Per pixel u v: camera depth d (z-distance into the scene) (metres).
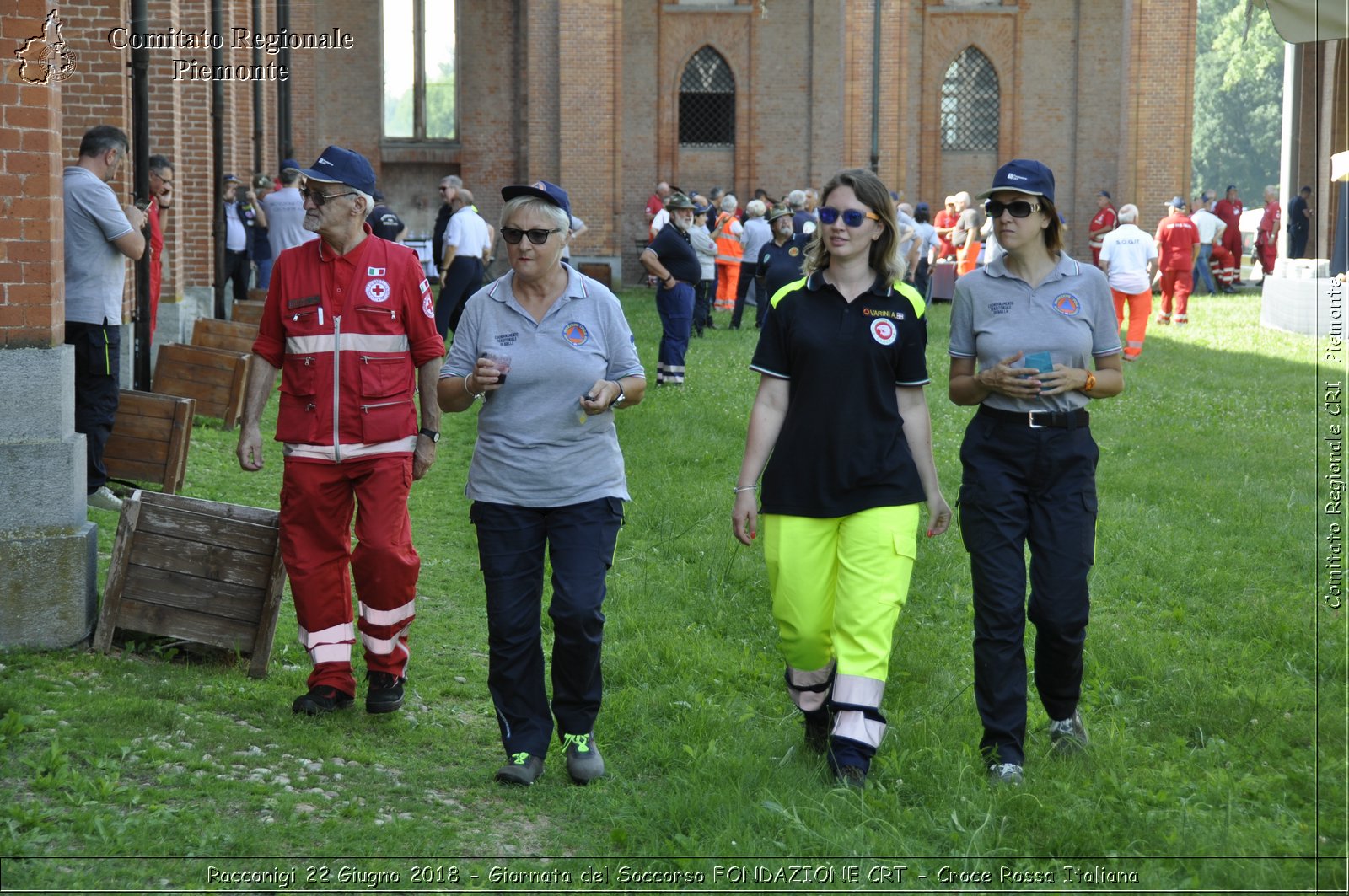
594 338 4.85
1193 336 20.66
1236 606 7.13
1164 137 29.78
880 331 4.68
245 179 21.59
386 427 5.32
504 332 4.82
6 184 5.92
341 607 5.48
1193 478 10.34
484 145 31.77
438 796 4.68
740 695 5.84
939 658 6.34
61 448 5.99
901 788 4.67
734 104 32.41
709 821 4.39
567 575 4.76
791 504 4.71
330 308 5.29
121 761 4.65
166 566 5.95
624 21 32.00
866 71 30.17
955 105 32.75
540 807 4.60
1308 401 14.35
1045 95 32.47
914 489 4.72
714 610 7.06
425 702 5.70
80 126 11.62
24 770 4.49
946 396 14.70
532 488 4.79
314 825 4.27
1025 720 4.85
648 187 32.47
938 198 32.84
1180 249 21.95
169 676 5.67
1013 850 4.16
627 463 10.72
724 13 32.06
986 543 4.84
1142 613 7.14
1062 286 4.90
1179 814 4.32
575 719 4.84
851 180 4.66
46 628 5.95
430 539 8.62
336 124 31.34
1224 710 5.46
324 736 5.11
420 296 5.39
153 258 11.79
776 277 13.80
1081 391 4.87
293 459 5.33
